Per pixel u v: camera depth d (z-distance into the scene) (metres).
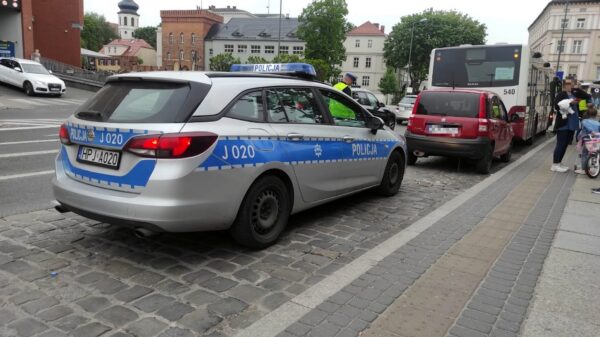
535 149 14.90
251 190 4.31
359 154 5.93
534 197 7.25
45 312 3.25
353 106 6.01
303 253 4.55
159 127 3.77
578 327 3.24
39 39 42.44
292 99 4.96
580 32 74.50
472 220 5.83
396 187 7.18
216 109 4.07
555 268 4.27
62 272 3.89
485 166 9.59
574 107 9.77
